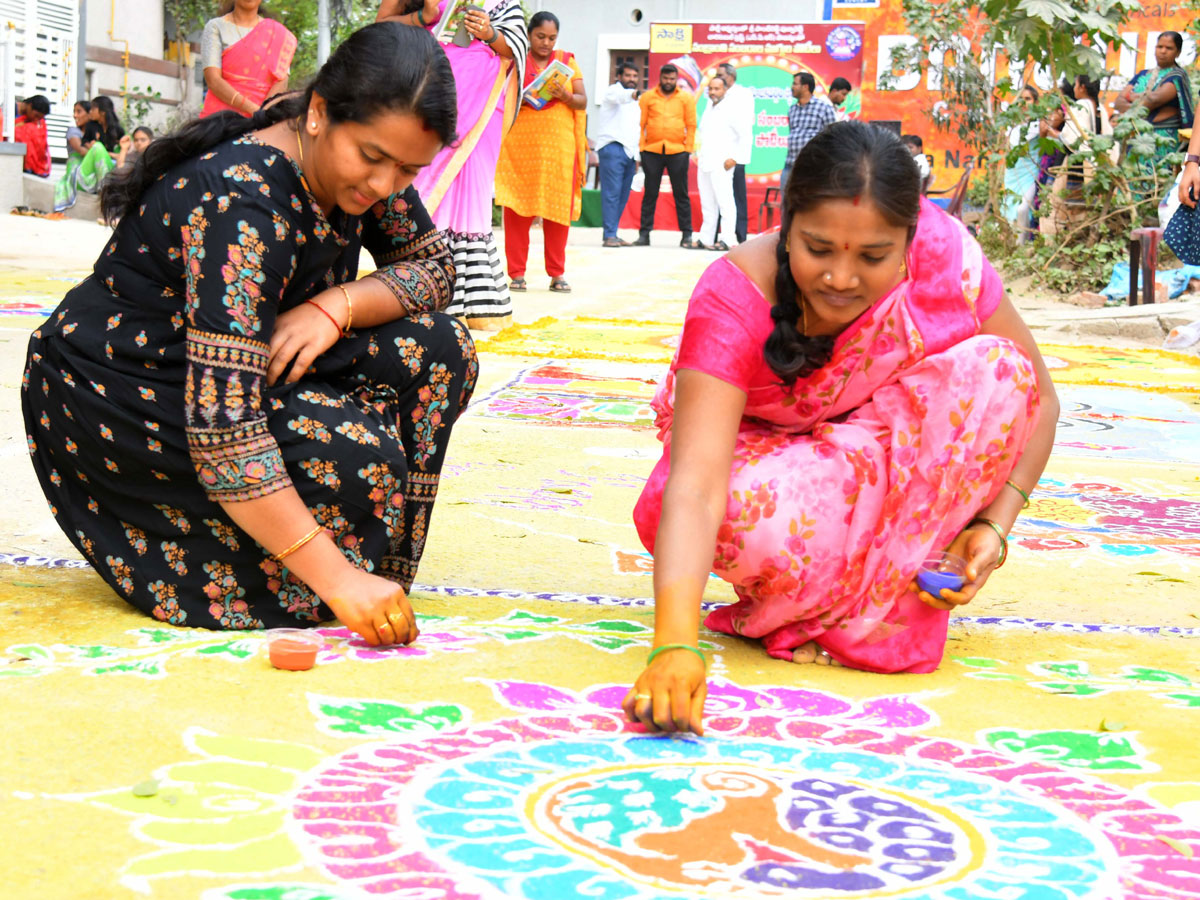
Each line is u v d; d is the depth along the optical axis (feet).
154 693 6.90
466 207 23.52
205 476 7.55
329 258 8.04
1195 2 41.81
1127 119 35.37
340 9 68.54
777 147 63.10
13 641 7.65
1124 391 21.49
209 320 7.44
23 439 13.09
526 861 5.23
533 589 9.33
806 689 7.50
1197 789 6.23
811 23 62.03
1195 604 9.70
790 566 7.63
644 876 5.15
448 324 8.61
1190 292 34.50
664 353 22.94
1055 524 12.19
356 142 7.33
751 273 7.44
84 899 4.81
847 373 7.71
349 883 5.00
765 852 5.41
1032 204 40.57
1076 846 5.57
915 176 6.85
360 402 8.32
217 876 5.01
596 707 7.06
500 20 22.76
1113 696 7.56
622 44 67.15
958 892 5.12
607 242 51.21
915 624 7.80
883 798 6.00
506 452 14.14
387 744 6.39
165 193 7.75
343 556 7.79
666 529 7.08
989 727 6.99
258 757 6.15
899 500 7.59
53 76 59.72
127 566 8.14
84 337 7.96
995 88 39.04
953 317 7.64
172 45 75.87
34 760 5.98
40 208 52.44
